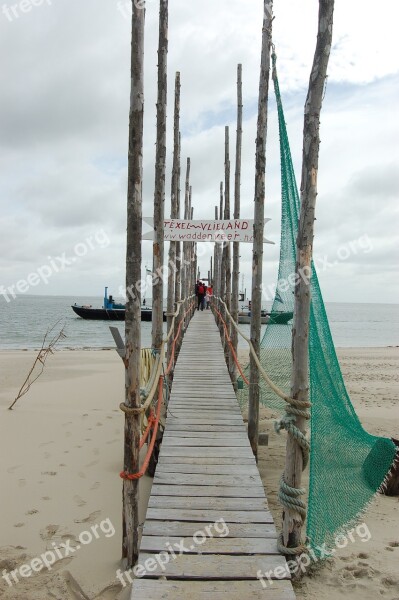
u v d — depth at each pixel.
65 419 8.70
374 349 25.08
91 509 5.13
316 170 3.46
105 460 6.62
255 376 6.16
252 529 3.88
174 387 8.52
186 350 12.54
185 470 4.99
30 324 42.44
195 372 9.80
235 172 8.81
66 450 7.02
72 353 19.86
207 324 19.14
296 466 3.61
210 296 27.66
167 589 3.16
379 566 3.98
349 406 5.77
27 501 5.31
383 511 5.04
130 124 3.54
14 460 6.58
